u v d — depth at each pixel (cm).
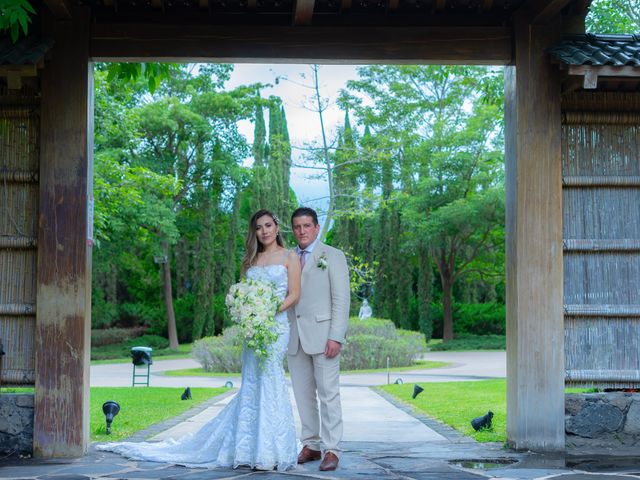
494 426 631
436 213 2612
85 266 516
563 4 501
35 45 480
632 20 1241
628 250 536
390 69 2686
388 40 537
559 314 524
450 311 2842
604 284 537
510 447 532
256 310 450
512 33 540
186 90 2773
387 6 540
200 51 530
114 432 609
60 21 522
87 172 523
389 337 1756
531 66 532
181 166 2792
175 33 530
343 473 434
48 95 520
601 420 526
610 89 543
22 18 432
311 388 481
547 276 525
